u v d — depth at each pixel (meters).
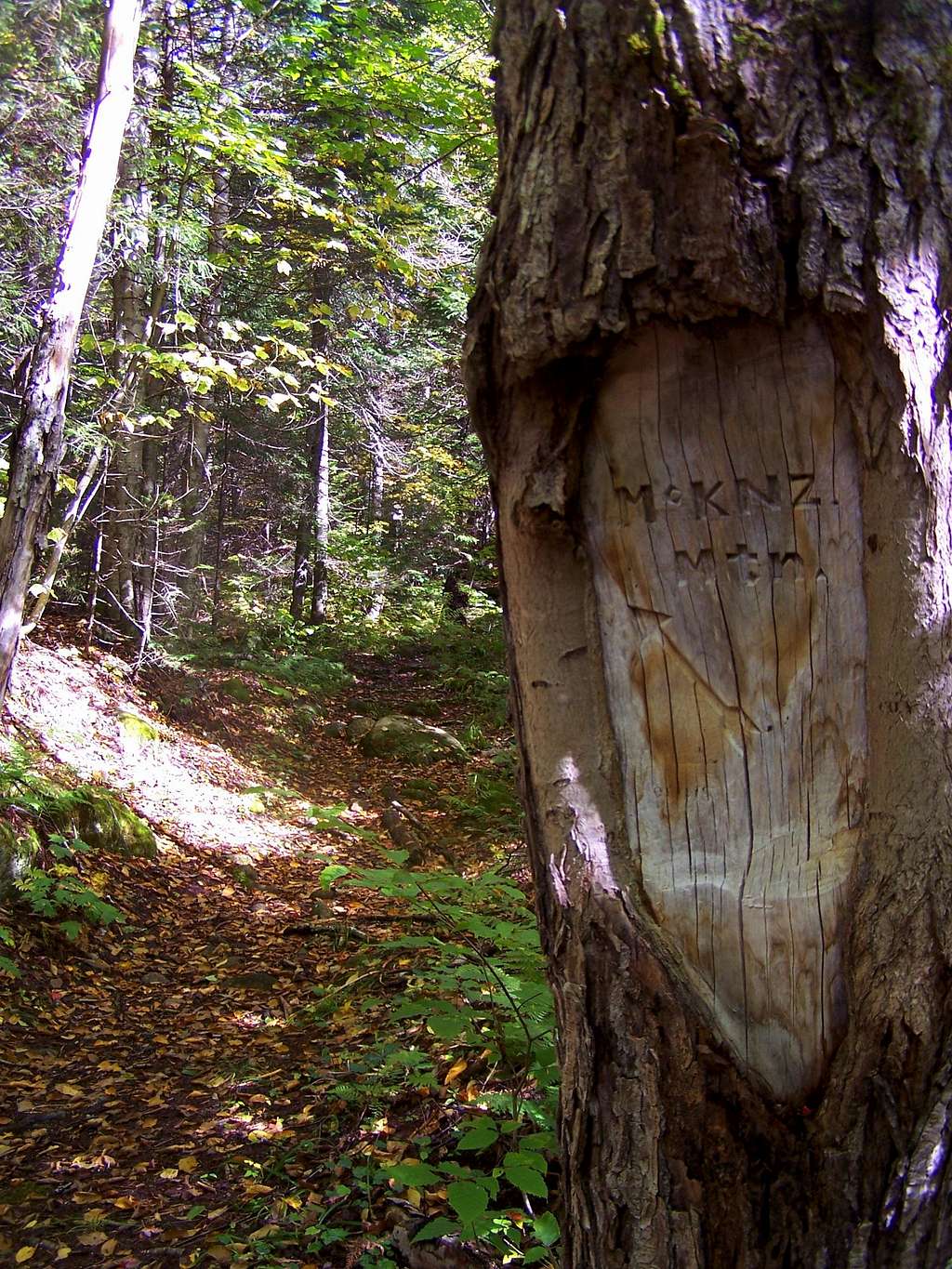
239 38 10.66
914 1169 1.48
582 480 1.61
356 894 7.34
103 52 5.43
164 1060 4.75
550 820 1.65
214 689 11.81
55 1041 4.90
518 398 1.59
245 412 15.66
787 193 1.38
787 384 1.49
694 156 1.36
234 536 18.45
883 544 1.48
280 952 6.21
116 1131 4.04
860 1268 1.49
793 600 1.54
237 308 13.52
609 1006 1.55
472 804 10.12
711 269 1.39
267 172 7.98
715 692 1.58
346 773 11.32
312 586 17.73
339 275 13.55
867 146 1.39
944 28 1.42
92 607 10.32
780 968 1.56
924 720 1.47
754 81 1.36
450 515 20.27
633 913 1.57
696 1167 1.52
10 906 5.72
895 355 1.41
